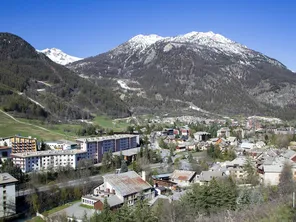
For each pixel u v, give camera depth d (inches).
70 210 4790.8
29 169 7544.3
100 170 7628.0
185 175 6363.2
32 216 4977.9
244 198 3875.5
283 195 4040.4
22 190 5890.8
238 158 7411.4
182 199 3917.3
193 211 3572.8
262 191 4355.3
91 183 6146.7
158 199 4562.0
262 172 5925.2
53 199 5438.0
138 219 3144.7
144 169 7278.5
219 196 3671.3
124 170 6963.6
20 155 7549.2
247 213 3275.1
